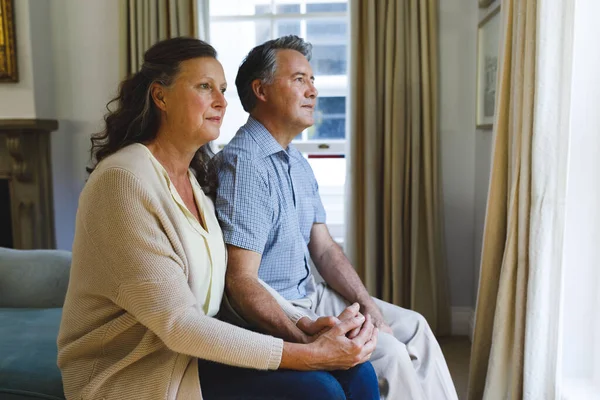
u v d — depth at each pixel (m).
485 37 2.74
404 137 2.88
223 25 3.19
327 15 3.12
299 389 1.18
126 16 2.97
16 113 3.04
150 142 1.37
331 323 1.36
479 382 2.09
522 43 1.80
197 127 1.33
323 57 3.17
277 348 1.21
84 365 1.24
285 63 1.68
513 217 1.85
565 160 1.71
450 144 3.03
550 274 1.76
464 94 2.99
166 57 1.32
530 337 1.78
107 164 1.22
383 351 1.42
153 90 1.33
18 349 1.65
